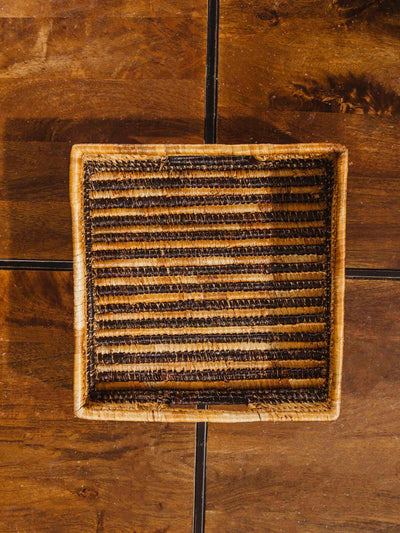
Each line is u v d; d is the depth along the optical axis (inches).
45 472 37.3
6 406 37.2
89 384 32.5
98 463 37.3
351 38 36.1
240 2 36.1
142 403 32.3
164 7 36.2
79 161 31.4
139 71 36.4
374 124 36.2
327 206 32.1
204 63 36.2
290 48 36.2
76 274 31.7
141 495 37.2
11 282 36.9
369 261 36.5
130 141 36.5
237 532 37.1
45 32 36.4
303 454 37.0
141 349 32.9
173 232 32.8
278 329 32.9
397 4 35.9
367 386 36.7
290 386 32.7
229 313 32.9
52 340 37.0
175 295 32.9
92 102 36.5
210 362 32.9
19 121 36.6
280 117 36.3
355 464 36.9
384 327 36.7
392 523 36.8
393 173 36.3
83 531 37.3
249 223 32.7
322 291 32.6
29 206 36.7
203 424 37.1
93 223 32.7
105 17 36.3
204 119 36.4
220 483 37.1
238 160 32.4
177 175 32.6
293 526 37.0
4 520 37.3
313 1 36.1
